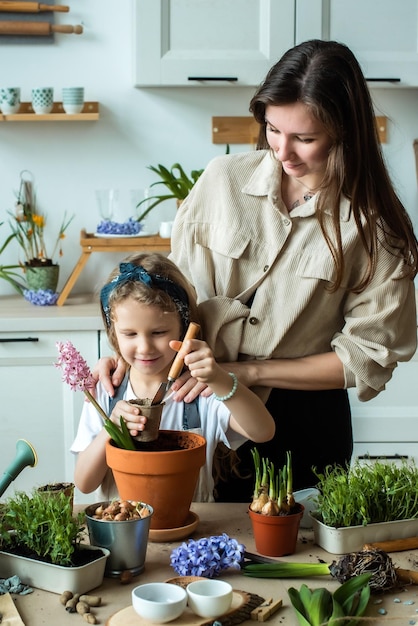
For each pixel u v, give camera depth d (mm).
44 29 3336
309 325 1851
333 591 1300
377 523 1453
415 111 3557
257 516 1422
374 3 3195
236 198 1856
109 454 1499
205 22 3186
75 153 3484
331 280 1775
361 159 1663
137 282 1694
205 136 3518
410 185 3600
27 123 3445
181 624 1188
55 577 1288
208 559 1324
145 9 3158
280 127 1600
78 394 3066
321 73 1564
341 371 1825
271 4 3170
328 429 1931
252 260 1842
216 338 1860
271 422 1744
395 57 3230
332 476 1554
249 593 1282
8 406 3061
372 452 3197
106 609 1242
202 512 1639
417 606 1267
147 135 3500
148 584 1231
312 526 1530
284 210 1810
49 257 3521
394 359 1814
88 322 3018
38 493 1451
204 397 1761
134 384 1839
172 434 1583
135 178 3520
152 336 1713
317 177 1787
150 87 3461
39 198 3492
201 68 3205
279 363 1841
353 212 1722
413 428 3184
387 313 1791
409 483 1494
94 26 3418
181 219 1950
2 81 3420
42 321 3002
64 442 3092
